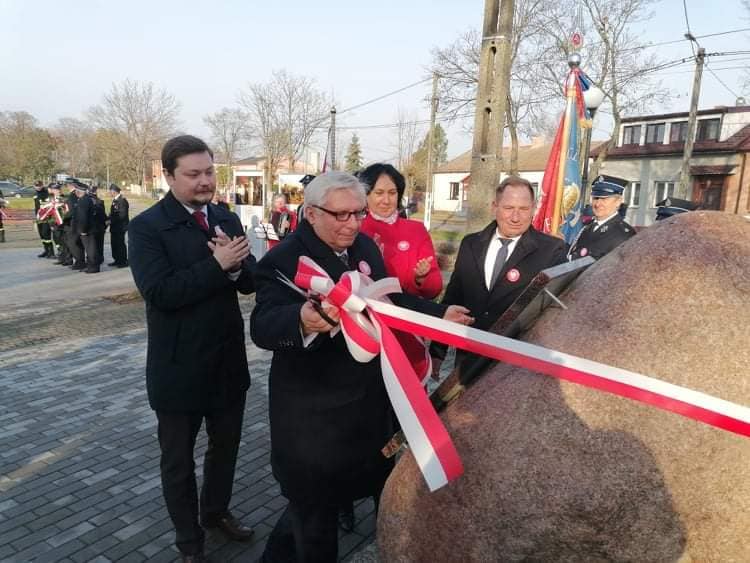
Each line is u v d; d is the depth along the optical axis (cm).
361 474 196
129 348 616
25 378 516
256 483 338
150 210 248
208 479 276
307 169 3619
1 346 620
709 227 133
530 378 131
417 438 132
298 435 190
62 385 498
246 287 261
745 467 111
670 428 113
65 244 1272
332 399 189
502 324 151
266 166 3036
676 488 112
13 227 2291
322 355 188
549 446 119
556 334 134
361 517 304
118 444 385
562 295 151
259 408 457
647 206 2847
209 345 244
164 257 240
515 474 121
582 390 121
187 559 250
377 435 198
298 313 170
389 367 146
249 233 1066
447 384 161
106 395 475
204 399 245
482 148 561
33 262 1319
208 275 230
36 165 5328
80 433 402
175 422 245
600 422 117
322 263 193
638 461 113
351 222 190
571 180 482
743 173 2528
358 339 157
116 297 905
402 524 141
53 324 726
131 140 4519
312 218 195
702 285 122
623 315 126
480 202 563
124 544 277
